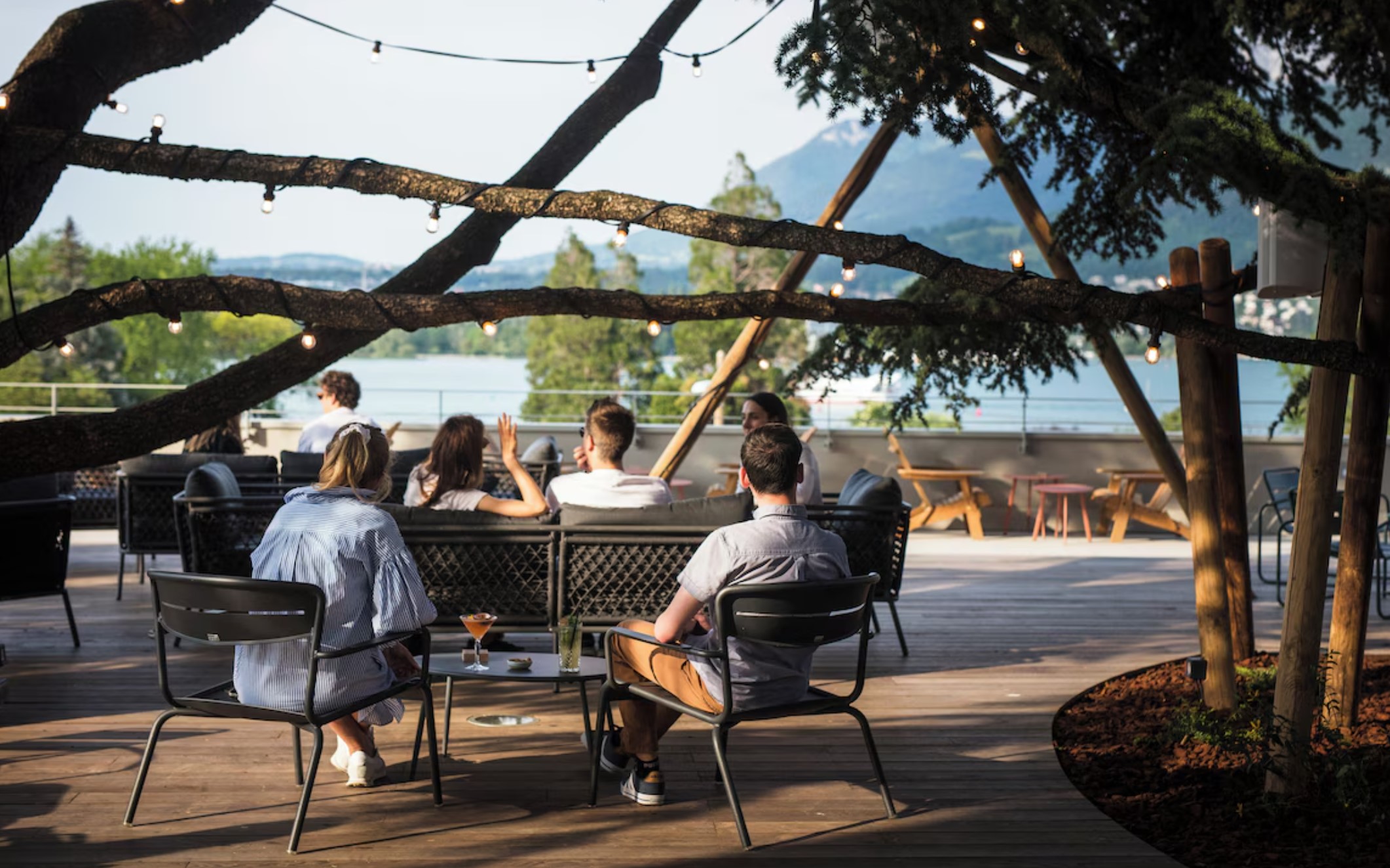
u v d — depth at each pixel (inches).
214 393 167.5
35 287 1947.6
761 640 117.0
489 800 131.8
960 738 160.1
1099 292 142.6
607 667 129.2
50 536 203.3
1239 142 132.9
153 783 135.4
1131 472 405.4
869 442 427.8
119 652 203.8
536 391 442.3
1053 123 160.7
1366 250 136.9
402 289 187.9
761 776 142.3
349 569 123.4
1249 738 136.4
